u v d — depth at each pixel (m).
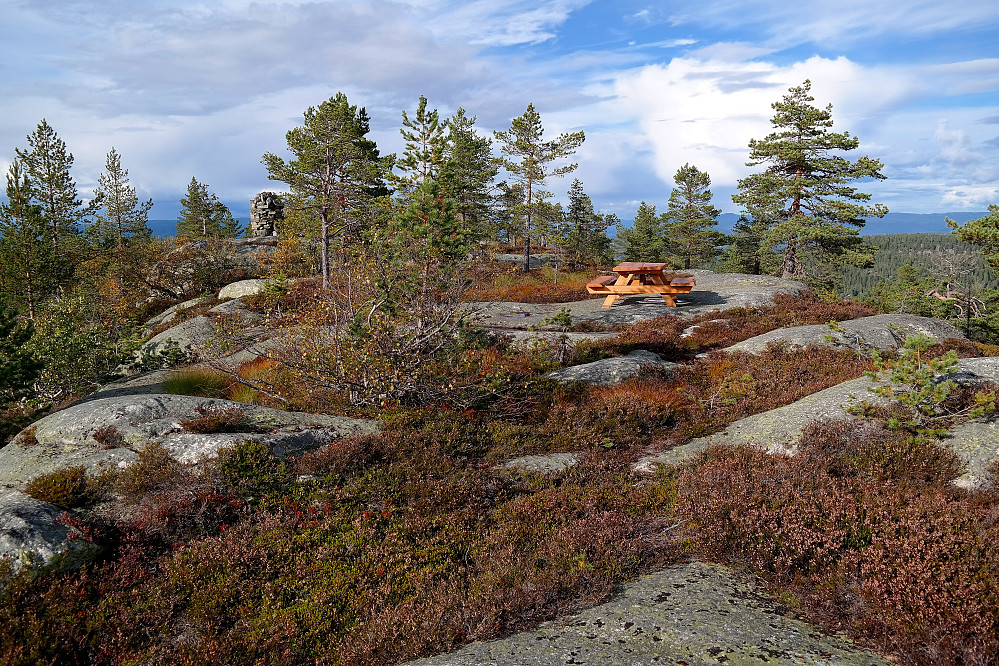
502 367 12.47
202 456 8.51
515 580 6.13
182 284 37.53
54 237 48.19
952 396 8.68
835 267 39.41
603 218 61.41
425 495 8.21
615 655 4.76
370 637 5.46
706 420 10.56
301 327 12.18
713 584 5.84
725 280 28.12
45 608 6.01
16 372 16.62
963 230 30.89
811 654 4.61
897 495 6.62
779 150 37.00
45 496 7.52
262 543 7.12
